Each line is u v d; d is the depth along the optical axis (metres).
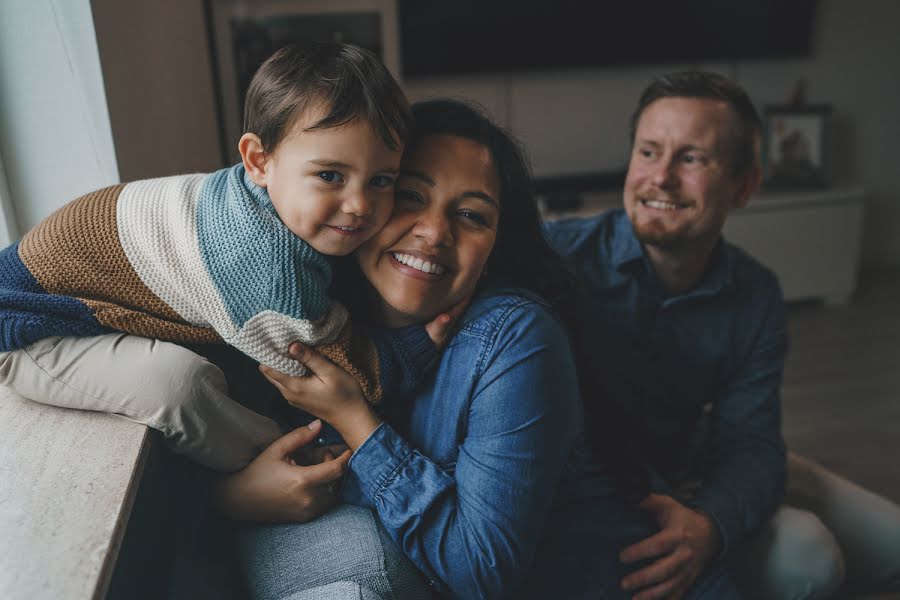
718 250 1.36
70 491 0.72
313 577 0.85
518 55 3.29
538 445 0.88
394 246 0.87
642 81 3.54
